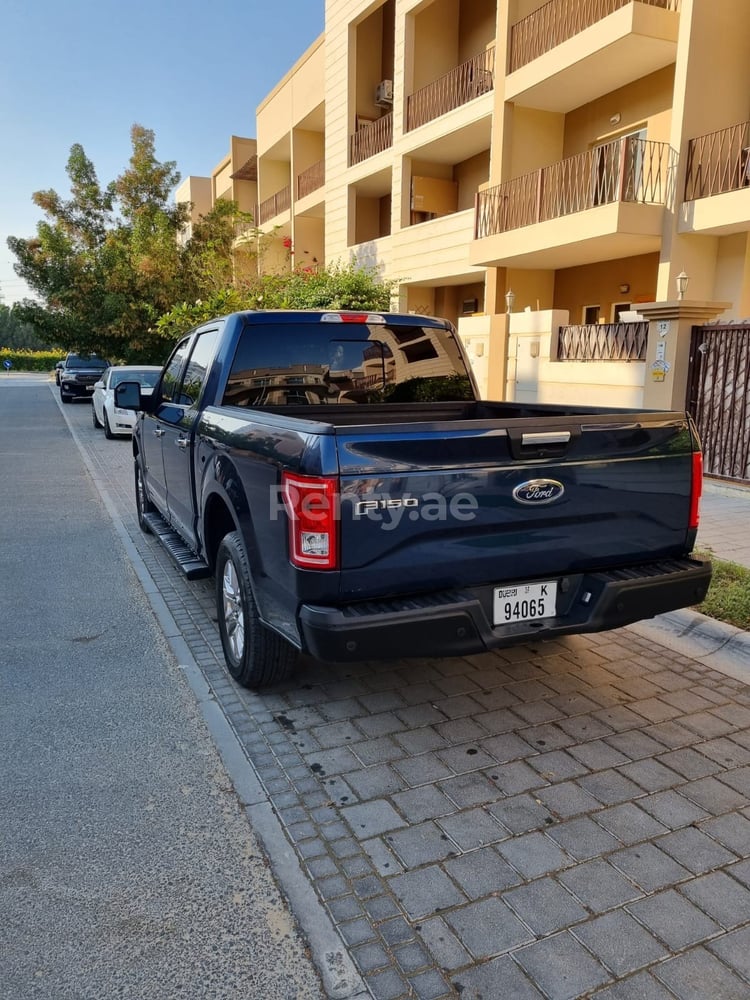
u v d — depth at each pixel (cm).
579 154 1480
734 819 296
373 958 227
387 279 2000
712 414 920
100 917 244
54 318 2314
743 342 880
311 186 2652
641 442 350
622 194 1187
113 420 1527
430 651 310
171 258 2316
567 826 290
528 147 1566
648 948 231
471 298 1959
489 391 1412
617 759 340
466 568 318
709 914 246
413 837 283
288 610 320
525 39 1480
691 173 1168
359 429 292
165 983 219
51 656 454
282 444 319
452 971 222
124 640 480
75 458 1298
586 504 339
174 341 2322
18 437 1612
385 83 2150
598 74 1357
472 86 1777
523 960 226
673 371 934
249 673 390
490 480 314
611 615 341
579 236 1264
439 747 349
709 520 767
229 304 1529
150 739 357
